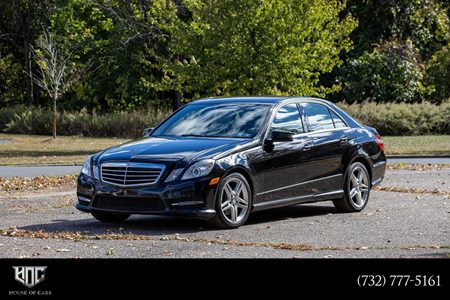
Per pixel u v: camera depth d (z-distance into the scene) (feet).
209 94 109.70
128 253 33.50
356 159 46.70
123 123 157.58
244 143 41.01
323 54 106.22
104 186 40.14
